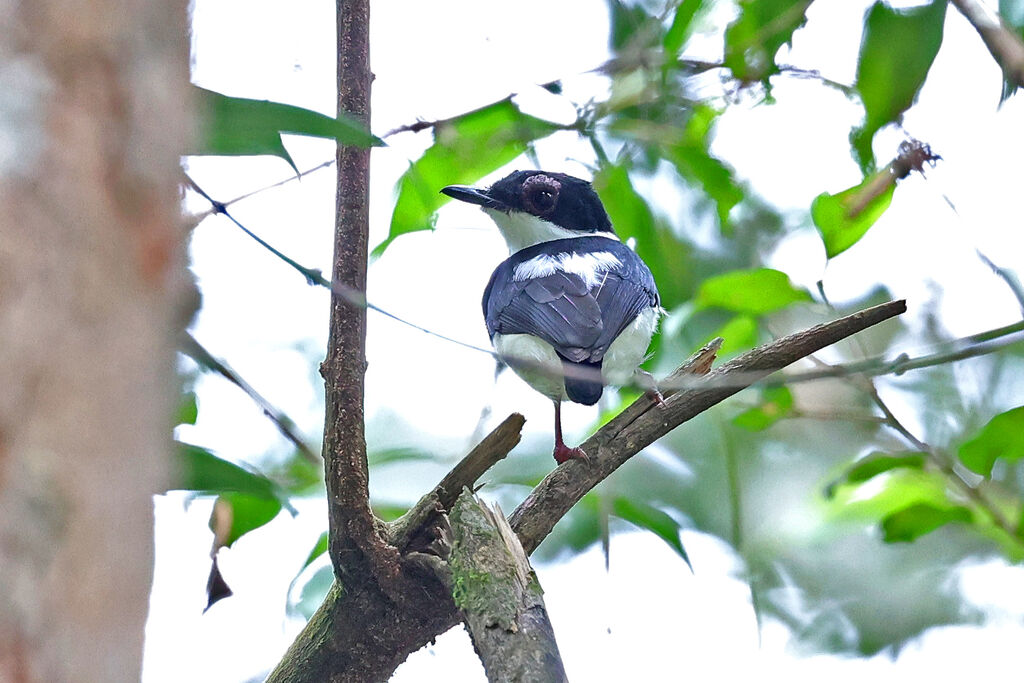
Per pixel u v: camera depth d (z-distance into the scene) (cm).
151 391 233
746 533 1398
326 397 708
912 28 945
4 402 212
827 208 972
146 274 233
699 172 1188
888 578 1551
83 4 229
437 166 1098
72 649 214
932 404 1470
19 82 222
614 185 1209
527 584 649
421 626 737
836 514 1365
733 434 1359
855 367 778
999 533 1046
